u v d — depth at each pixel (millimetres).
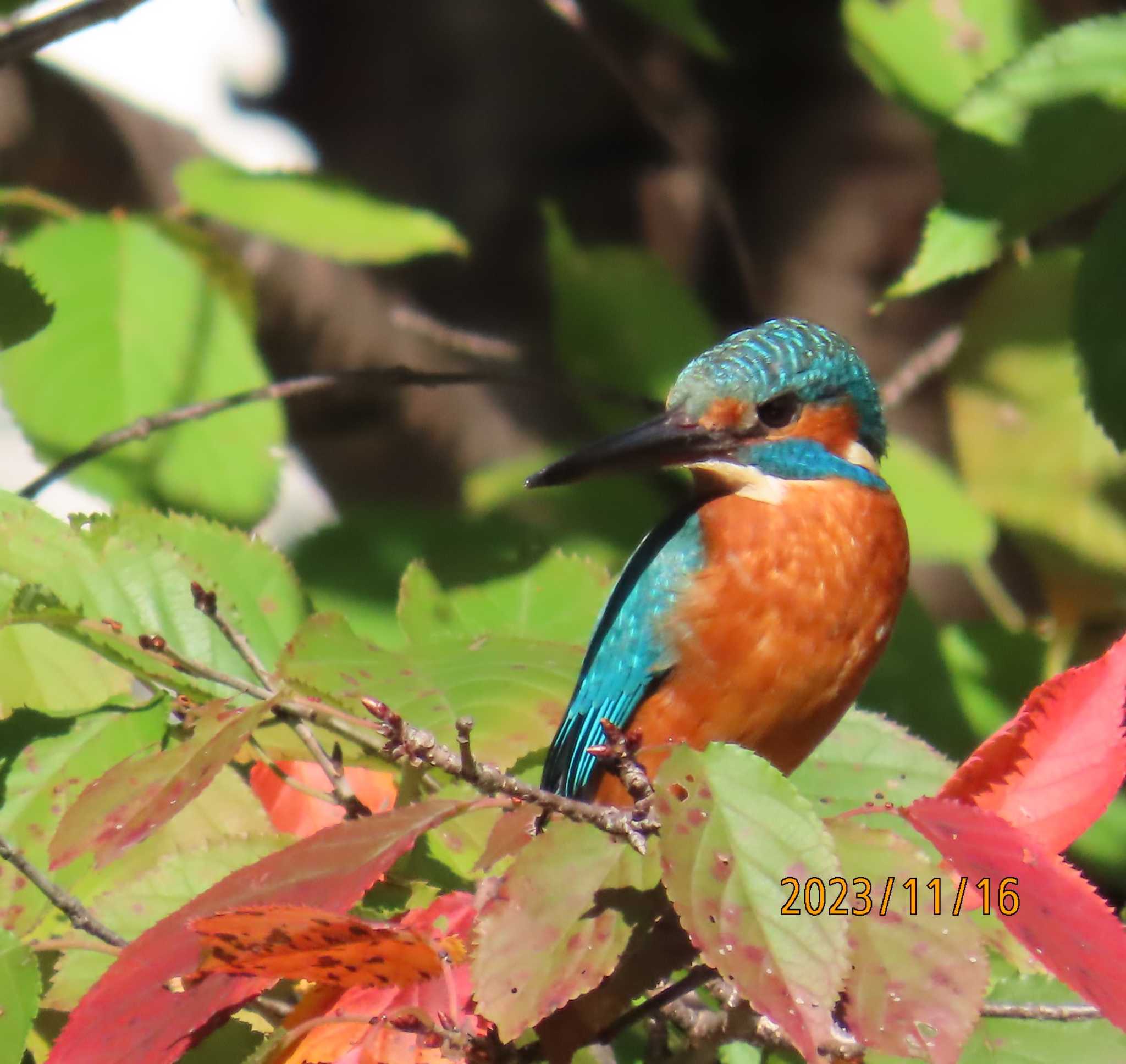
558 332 10266
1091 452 10938
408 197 15047
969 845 4168
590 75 14953
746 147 15047
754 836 4023
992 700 9602
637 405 9375
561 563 8047
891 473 9922
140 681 6504
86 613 6223
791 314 14469
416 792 5980
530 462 10219
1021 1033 5652
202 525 7066
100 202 12445
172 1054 4402
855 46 10078
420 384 9117
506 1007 4082
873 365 14266
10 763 5809
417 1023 4332
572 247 10320
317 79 15859
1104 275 7895
